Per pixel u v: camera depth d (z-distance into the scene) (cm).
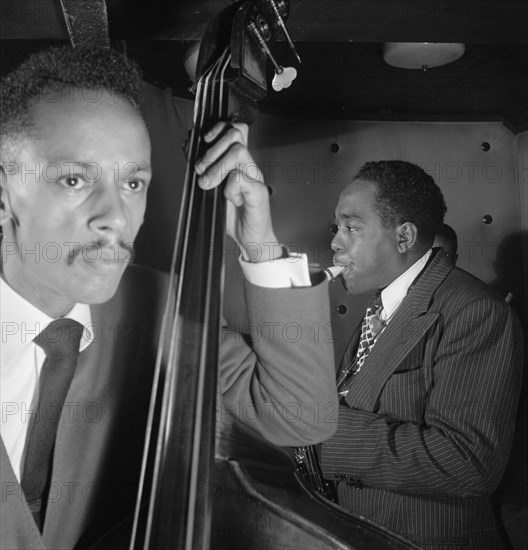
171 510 70
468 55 180
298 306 83
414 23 135
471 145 230
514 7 128
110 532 80
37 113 75
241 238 81
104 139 75
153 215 191
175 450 72
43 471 83
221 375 88
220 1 121
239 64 77
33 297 80
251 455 80
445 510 130
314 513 79
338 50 174
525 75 196
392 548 77
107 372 87
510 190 231
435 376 133
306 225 225
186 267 76
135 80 80
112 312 88
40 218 76
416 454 127
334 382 88
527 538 177
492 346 131
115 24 127
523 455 178
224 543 75
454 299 138
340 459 134
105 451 86
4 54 169
